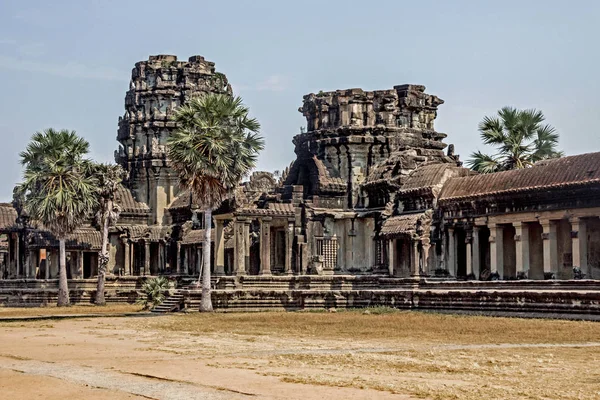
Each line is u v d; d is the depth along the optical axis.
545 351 42.22
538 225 76.50
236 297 78.06
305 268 92.31
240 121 80.19
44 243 103.94
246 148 80.06
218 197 77.88
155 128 114.25
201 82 116.81
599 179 67.81
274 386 31.23
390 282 80.25
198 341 49.09
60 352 43.47
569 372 35.16
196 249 106.31
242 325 60.75
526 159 92.75
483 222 78.25
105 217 97.56
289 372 34.97
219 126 78.25
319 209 95.38
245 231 88.31
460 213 80.62
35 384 32.03
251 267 97.31
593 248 71.62
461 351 42.44
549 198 72.25
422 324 58.28
